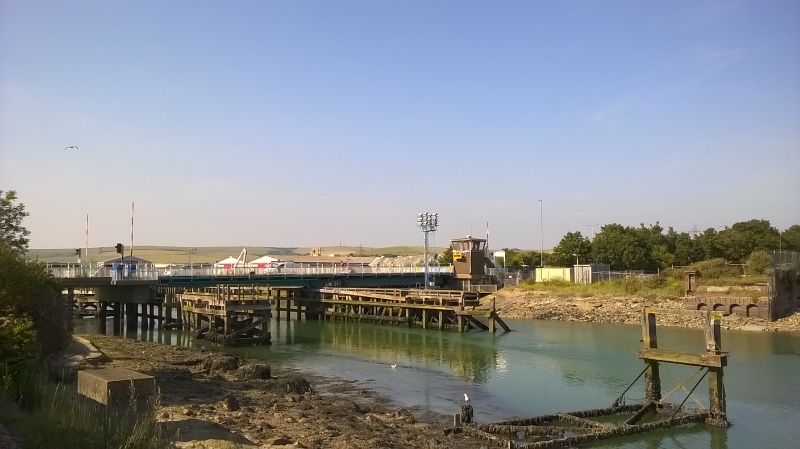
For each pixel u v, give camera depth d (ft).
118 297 197.67
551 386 102.58
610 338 162.91
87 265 198.29
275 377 106.83
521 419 75.41
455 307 184.24
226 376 99.96
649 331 83.56
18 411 41.83
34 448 35.09
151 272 200.85
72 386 65.57
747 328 174.29
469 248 311.06
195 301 184.85
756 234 334.85
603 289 241.35
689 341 152.56
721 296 193.67
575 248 353.72
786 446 68.95
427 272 277.23
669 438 71.20
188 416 63.57
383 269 300.61
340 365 125.70
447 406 88.69
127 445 37.09
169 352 121.80
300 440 58.90
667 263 330.13
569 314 217.56
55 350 93.61
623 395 84.79
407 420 77.77
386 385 104.32
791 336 159.84
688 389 95.04
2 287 79.15
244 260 361.30
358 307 220.02
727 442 70.13
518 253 428.56
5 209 121.60
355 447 57.77
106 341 133.80
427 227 277.23
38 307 87.20
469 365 124.16
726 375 108.47
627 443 69.21
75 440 36.88
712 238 336.70
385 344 159.43
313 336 178.50
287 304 235.81
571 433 71.87
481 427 71.41
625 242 337.11
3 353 49.29
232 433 56.34
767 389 97.04
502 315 231.50
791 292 185.88
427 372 116.78
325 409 77.51
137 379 47.98
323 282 263.70
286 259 449.89
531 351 142.10
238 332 157.58
